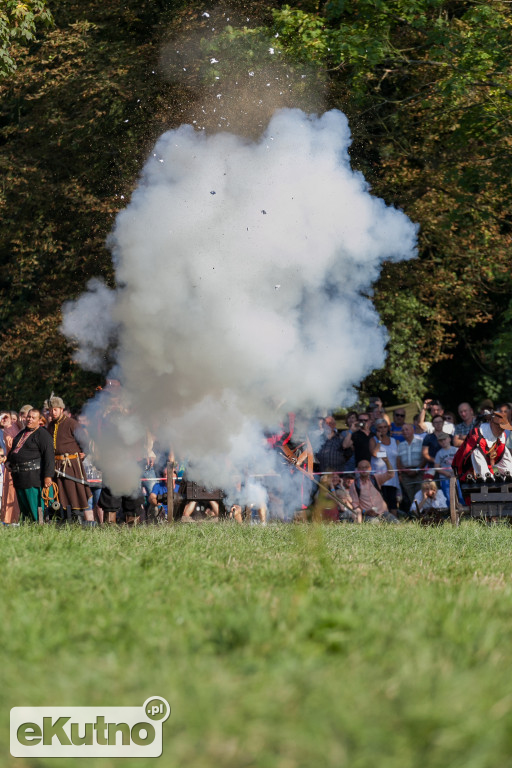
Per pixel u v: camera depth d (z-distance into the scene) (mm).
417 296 89000
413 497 57375
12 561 23109
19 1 63156
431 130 85000
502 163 73125
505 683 11664
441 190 83562
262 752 9594
